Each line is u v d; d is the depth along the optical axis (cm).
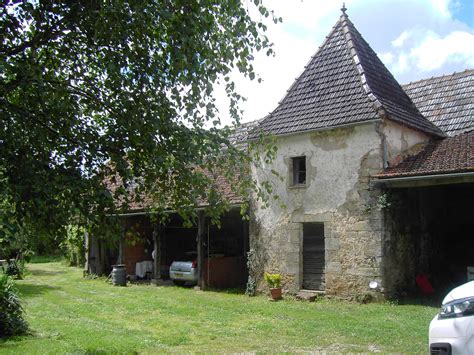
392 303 1184
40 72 466
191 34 506
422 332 864
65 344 810
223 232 1881
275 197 665
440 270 1410
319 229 1366
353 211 1270
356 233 1259
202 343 830
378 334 863
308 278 1375
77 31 506
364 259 1239
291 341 836
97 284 1866
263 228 1462
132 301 1370
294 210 1392
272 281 1374
